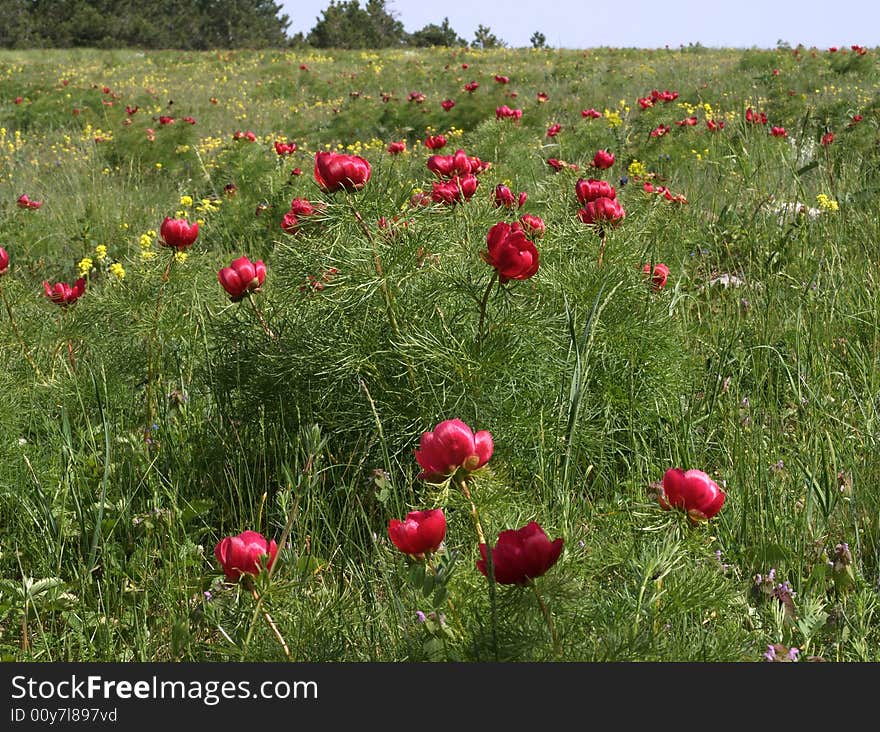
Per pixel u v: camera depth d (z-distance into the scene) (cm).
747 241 543
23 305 452
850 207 586
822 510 279
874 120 862
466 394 316
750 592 241
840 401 352
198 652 240
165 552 281
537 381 337
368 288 317
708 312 456
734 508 284
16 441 335
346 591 245
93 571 285
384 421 320
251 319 387
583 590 198
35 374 397
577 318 351
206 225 726
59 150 1231
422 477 238
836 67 1770
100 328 411
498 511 221
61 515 296
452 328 335
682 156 885
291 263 363
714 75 1845
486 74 2211
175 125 1137
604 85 1816
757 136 811
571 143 980
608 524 262
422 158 884
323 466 326
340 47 7825
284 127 1562
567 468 271
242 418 356
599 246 388
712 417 345
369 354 326
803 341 400
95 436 353
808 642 222
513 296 338
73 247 691
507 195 396
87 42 7175
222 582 257
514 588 178
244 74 2700
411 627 214
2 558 291
